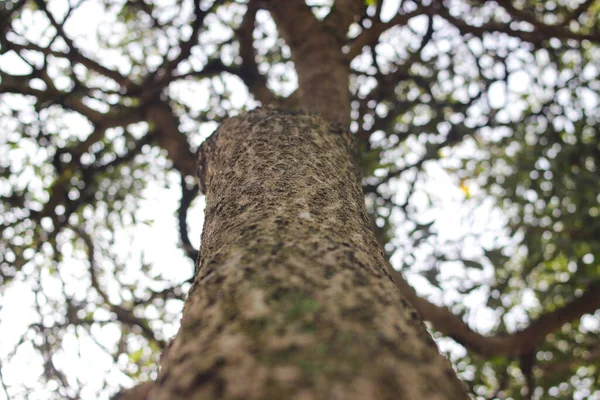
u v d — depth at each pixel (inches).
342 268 32.5
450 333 148.7
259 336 25.2
